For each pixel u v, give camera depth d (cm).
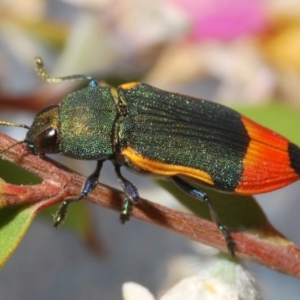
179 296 12
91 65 14
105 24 15
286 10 15
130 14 15
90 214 14
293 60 15
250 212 12
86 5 15
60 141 12
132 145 12
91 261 16
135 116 12
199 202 12
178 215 12
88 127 12
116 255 16
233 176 12
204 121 12
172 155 12
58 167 11
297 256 12
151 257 16
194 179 12
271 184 12
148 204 12
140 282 15
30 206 11
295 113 14
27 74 16
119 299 16
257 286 12
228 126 12
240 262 12
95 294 16
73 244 16
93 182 11
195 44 15
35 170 11
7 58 16
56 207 13
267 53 15
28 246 16
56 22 15
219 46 15
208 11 15
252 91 15
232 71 15
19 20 15
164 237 16
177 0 15
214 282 12
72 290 16
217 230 12
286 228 16
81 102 12
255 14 15
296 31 15
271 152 12
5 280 16
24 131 15
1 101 14
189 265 15
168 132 12
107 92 13
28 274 16
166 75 15
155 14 15
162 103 13
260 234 12
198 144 12
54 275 16
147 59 15
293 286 15
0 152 11
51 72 15
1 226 11
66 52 15
